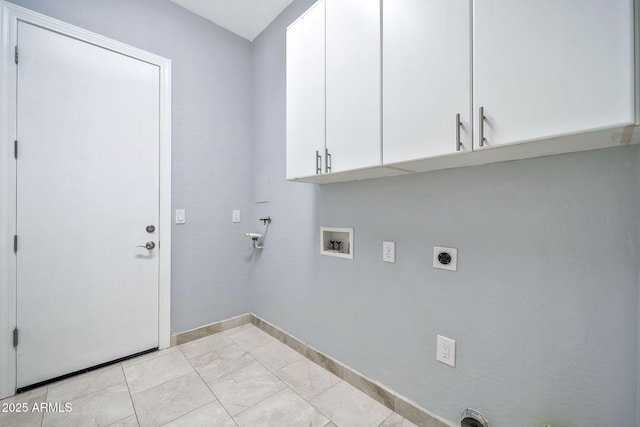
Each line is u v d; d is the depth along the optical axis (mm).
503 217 1024
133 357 1839
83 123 1641
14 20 1434
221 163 2270
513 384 1010
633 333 789
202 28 2150
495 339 1050
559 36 683
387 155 1067
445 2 887
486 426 1063
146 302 1892
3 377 1418
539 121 714
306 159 1438
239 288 2404
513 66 752
